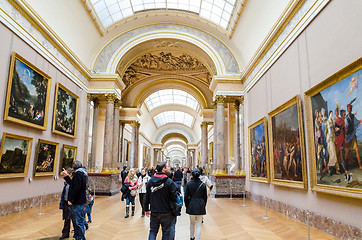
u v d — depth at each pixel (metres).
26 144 9.45
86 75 15.82
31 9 9.36
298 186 8.21
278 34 10.45
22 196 9.30
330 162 6.63
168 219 4.72
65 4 11.53
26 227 7.04
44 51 10.70
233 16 14.27
